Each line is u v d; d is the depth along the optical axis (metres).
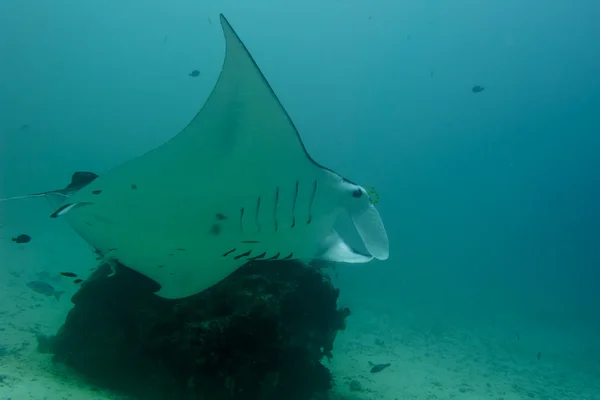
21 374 3.98
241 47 2.24
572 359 13.70
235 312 4.21
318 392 5.22
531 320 20.75
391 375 8.05
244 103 2.38
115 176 2.44
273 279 4.77
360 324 12.80
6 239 14.17
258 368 4.31
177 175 2.47
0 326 5.86
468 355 11.57
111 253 2.84
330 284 5.46
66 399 3.60
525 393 8.97
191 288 3.06
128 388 4.51
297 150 2.63
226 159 2.50
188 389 4.18
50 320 6.77
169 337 4.29
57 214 2.36
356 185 3.08
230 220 2.65
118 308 4.66
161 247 2.71
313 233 2.96
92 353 4.58
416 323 14.77
